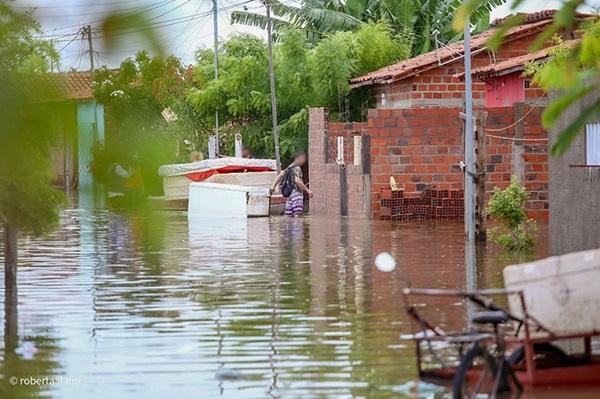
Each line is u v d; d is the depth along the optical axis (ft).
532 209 163.53
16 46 21.31
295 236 148.87
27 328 74.18
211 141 236.63
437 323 74.18
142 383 56.24
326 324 75.00
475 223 134.92
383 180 175.63
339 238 144.56
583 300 51.78
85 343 68.18
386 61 238.27
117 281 100.07
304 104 238.89
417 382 55.62
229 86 236.84
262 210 191.62
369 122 174.91
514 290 51.52
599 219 96.12
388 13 257.34
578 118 33.24
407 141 174.60
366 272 105.70
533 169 163.32
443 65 196.85
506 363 50.14
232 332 71.97
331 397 52.49
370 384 55.42
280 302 86.02
